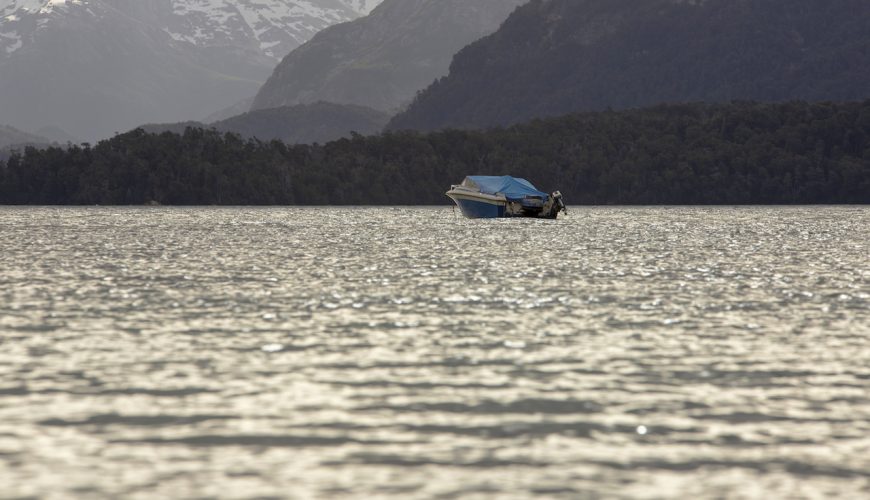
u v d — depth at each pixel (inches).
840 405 3587.6
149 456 2957.7
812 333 5177.2
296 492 2659.9
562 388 3838.6
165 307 6210.6
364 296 6806.1
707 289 7303.2
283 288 7332.7
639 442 3120.1
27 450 3009.4
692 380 3991.1
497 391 3779.5
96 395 3690.9
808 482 2765.7
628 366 4269.2
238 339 4948.3
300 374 4077.3
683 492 2679.6
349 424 3307.1
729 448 3065.9
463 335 5078.7
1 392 3737.7
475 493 2659.9
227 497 2618.1
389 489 2684.5
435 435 3189.0
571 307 6220.5
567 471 2842.0
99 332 5172.2
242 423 3314.5
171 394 3713.1
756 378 4033.0
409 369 4190.5
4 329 5275.6
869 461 2947.8
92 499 2598.4
